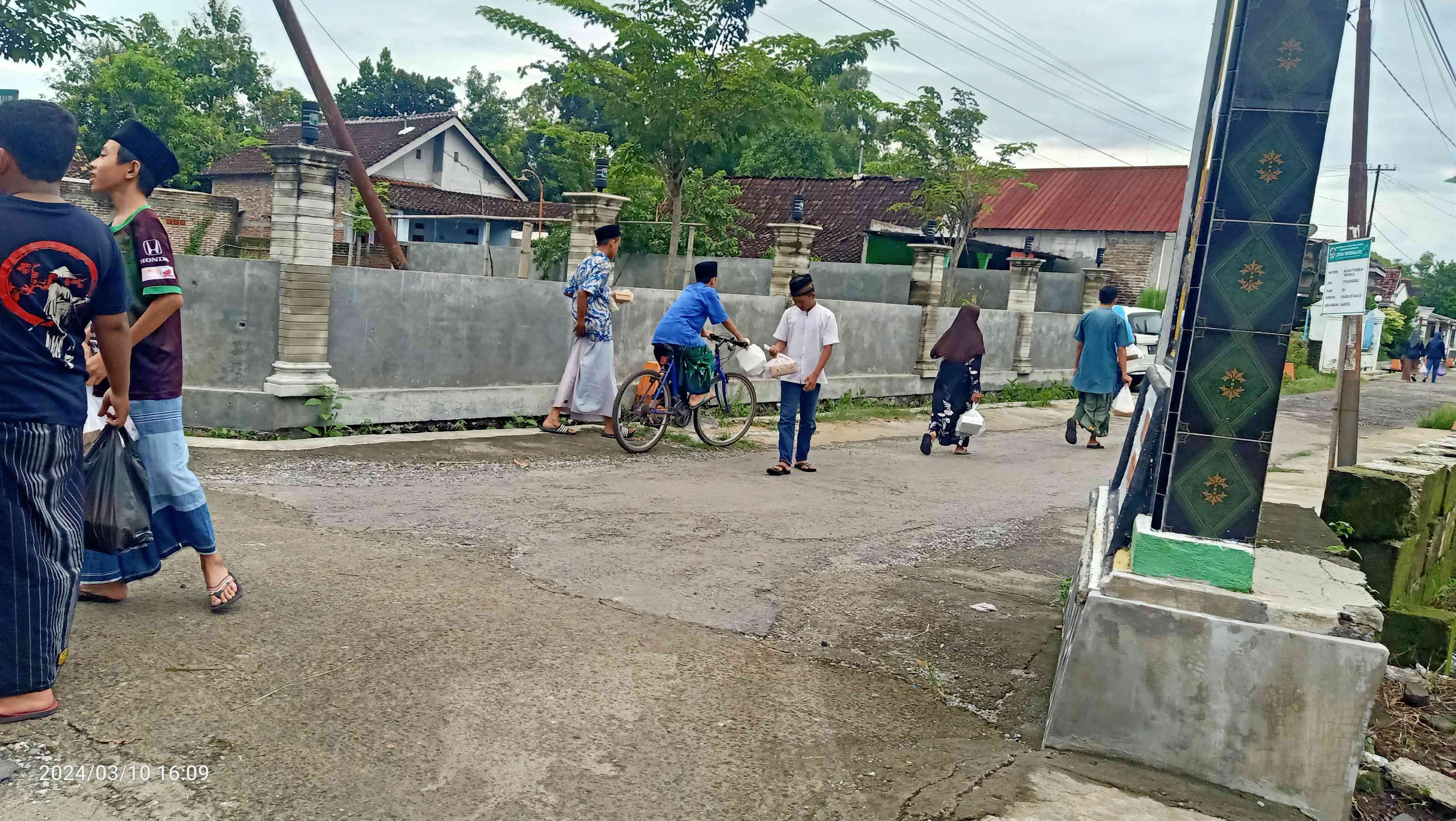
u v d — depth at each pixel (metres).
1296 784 3.17
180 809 2.66
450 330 9.38
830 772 3.18
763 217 28.38
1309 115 3.28
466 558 5.17
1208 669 3.25
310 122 8.09
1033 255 32.12
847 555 6.01
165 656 3.55
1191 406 3.42
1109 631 3.35
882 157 48.06
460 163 37.47
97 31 20.16
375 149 34.56
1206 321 3.39
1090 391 11.77
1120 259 34.25
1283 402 18.70
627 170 20.69
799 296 8.52
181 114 36.59
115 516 3.61
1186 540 3.39
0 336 2.91
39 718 3.03
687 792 2.98
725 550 5.86
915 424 13.08
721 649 4.22
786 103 17.28
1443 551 6.56
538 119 54.25
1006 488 8.84
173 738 3.00
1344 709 3.13
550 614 4.41
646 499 7.06
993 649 4.61
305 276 8.21
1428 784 3.76
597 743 3.22
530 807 2.82
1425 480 5.65
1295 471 8.98
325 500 6.18
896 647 4.53
